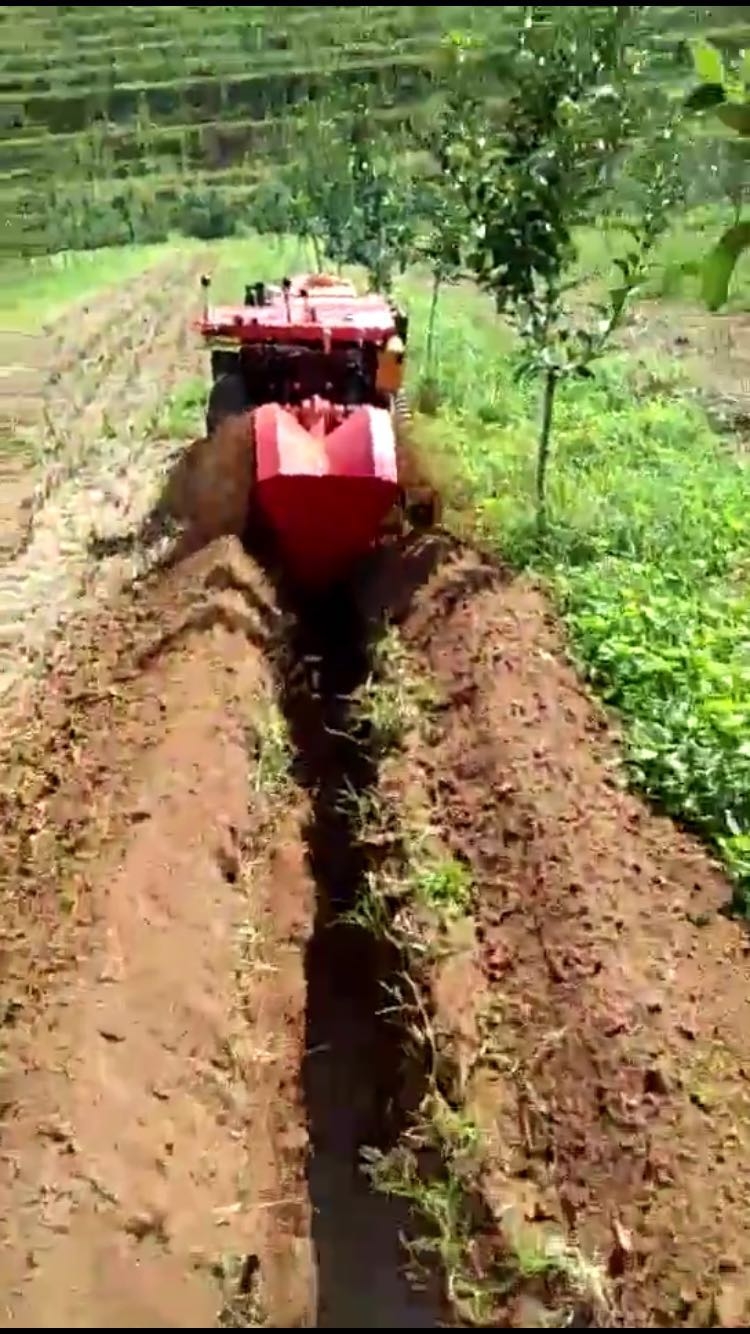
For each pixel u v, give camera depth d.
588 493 6.12
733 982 3.44
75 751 4.38
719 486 6.60
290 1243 3.07
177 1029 3.31
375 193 9.08
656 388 8.88
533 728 4.32
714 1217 2.79
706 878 3.82
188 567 5.30
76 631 5.29
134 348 10.01
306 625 5.21
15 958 3.48
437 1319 2.86
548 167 5.66
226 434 5.62
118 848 3.85
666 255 9.76
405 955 3.54
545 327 5.92
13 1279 2.70
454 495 5.70
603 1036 3.19
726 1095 3.08
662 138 6.03
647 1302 2.64
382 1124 3.34
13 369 9.59
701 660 4.67
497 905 3.69
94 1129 3.02
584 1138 2.99
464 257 6.96
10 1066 3.14
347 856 4.19
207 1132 3.13
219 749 4.21
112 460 7.41
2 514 6.62
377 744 4.43
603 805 4.07
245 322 5.61
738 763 4.18
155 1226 2.88
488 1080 3.16
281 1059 3.52
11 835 4.00
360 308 6.01
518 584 5.21
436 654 4.81
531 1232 2.81
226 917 3.69
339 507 4.88
